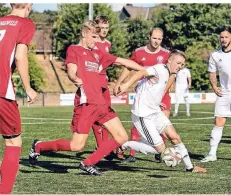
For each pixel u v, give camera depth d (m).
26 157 15.98
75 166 14.26
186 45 86.00
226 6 88.62
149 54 15.22
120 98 60.44
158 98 13.00
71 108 51.41
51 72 96.56
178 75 36.84
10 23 9.01
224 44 15.05
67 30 92.38
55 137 22.44
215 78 15.48
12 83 9.01
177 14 87.19
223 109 15.24
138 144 13.39
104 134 15.91
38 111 44.28
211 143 15.32
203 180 12.00
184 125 28.52
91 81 12.88
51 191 10.71
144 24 93.50
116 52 86.75
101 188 11.05
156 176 12.59
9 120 9.07
